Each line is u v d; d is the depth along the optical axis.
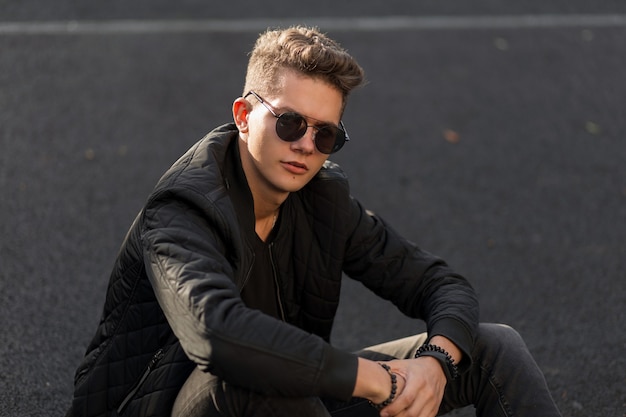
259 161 2.44
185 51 6.84
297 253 2.62
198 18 7.46
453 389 2.61
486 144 5.96
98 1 7.63
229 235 2.32
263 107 2.42
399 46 7.26
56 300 4.01
